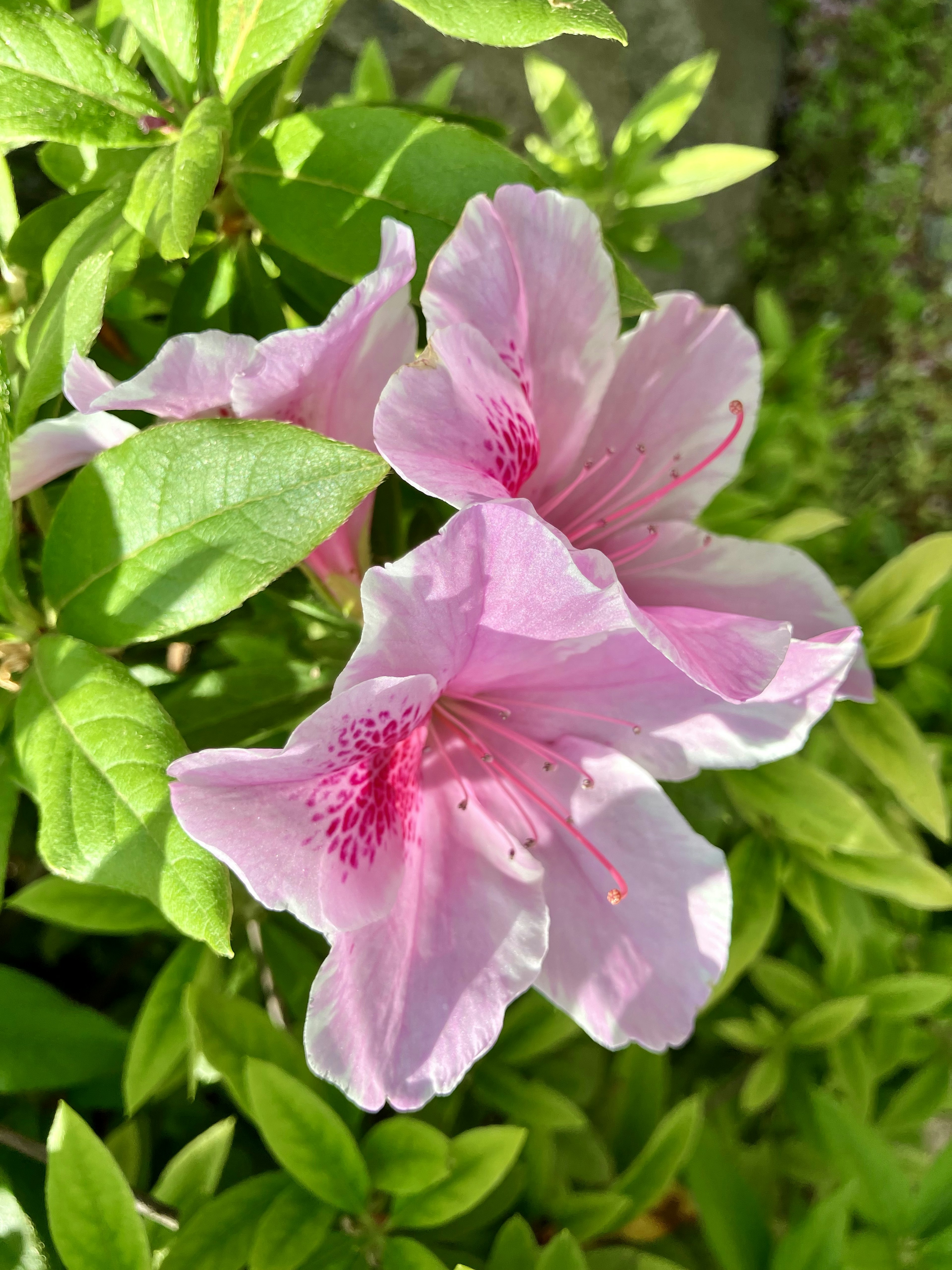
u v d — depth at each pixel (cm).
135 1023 18
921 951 20
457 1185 13
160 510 10
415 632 10
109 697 10
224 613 10
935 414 63
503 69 36
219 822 9
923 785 17
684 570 14
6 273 14
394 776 11
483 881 12
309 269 14
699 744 13
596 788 13
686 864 12
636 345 14
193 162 11
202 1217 12
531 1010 16
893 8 62
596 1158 16
